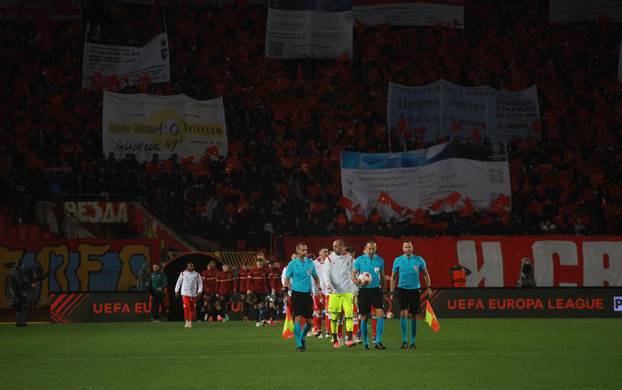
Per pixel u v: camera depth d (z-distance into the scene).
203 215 55.06
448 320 45.69
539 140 64.25
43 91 64.00
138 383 18.47
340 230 55.94
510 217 57.38
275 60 69.19
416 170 56.31
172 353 26.12
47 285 49.66
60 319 47.31
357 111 65.06
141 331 38.53
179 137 60.00
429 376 19.19
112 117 59.19
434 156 56.50
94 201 54.88
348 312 28.06
